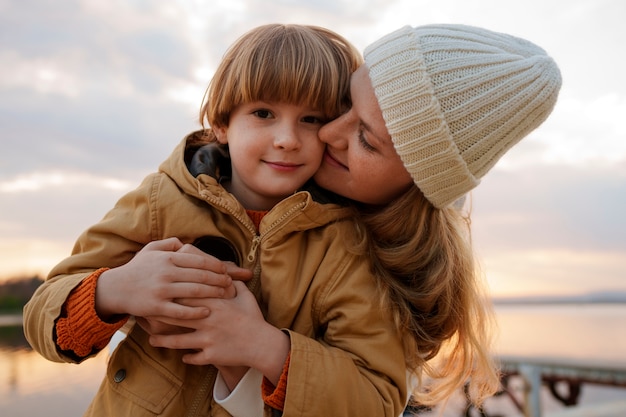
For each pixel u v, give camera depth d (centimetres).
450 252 122
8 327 539
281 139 107
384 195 115
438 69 104
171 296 95
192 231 110
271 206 120
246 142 110
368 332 106
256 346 95
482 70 106
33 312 103
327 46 117
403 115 101
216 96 117
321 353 97
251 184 113
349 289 108
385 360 104
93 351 103
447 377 135
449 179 108
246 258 112
